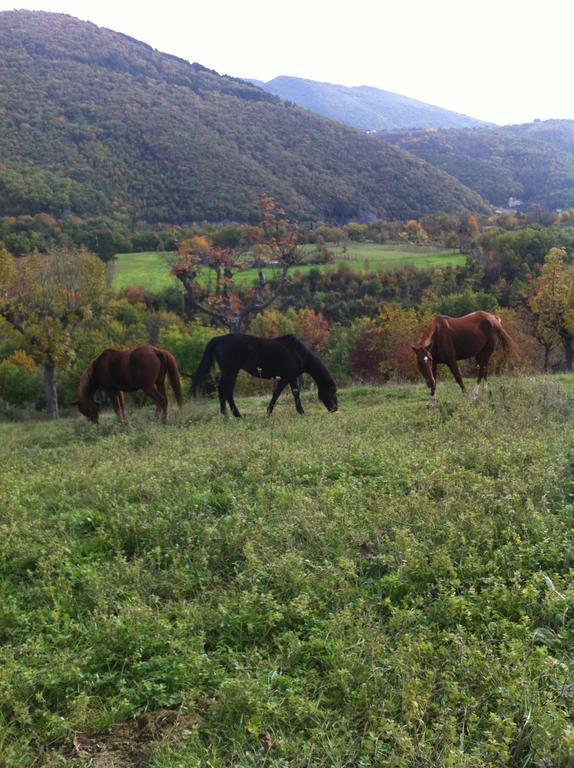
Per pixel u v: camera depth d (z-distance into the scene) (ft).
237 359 43.98
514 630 12.77
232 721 11.26
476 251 269.03
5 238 229.66
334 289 244.22
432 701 11.16
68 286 104.17
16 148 480.23
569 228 295.48
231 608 14.66
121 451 32.96
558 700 10.70
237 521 18.85
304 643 13.07
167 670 12.78
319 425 35.01
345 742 10.41
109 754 11.02
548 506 18.49
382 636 12.84
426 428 30.94
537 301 141.59
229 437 32.50
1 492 24.72
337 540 17.40
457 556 16.03
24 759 10.69
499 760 9.56
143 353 44.96
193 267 97.55
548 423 29.09
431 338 39.96
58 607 15.52
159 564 17.71
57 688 12.57
